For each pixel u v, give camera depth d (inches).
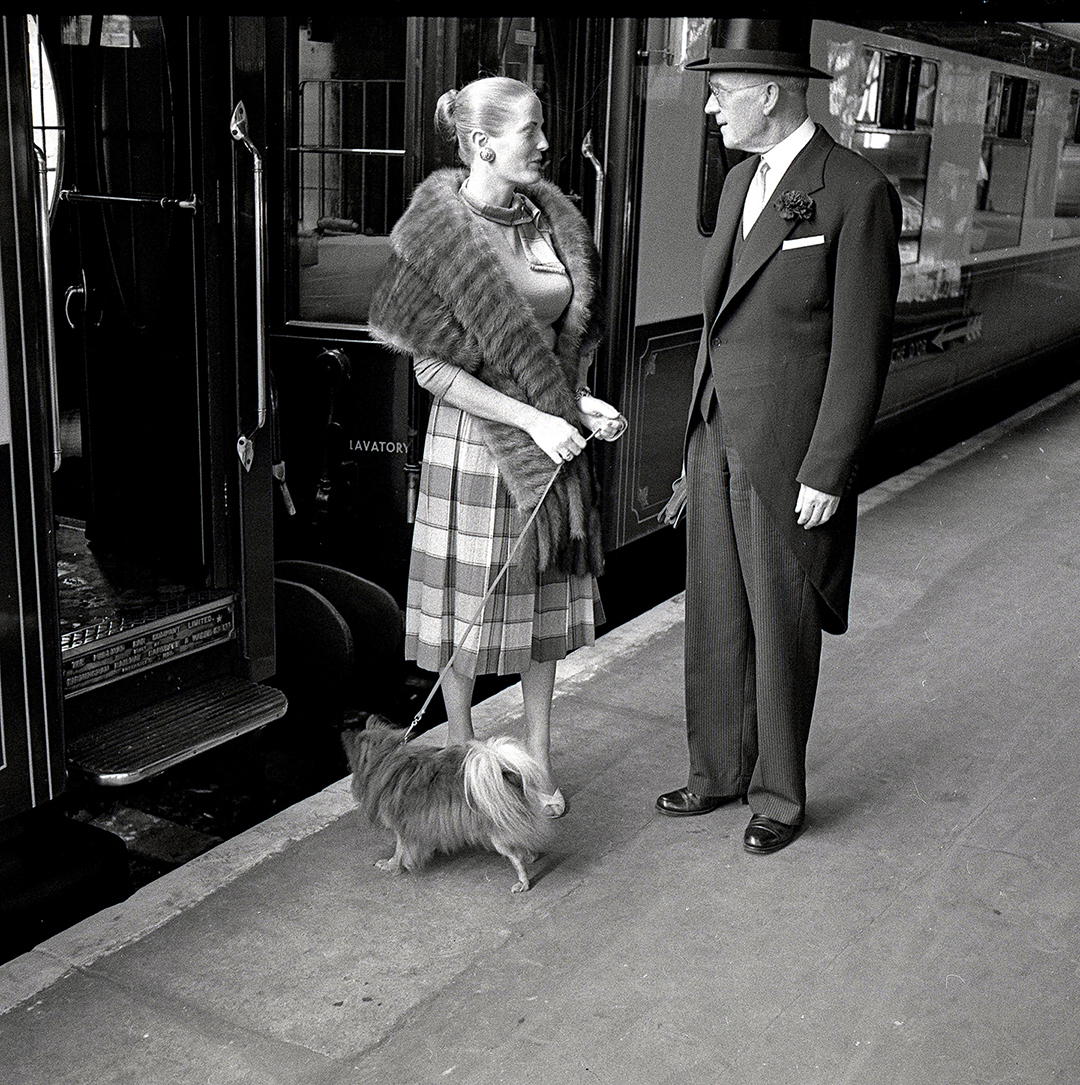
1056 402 365.7
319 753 160.1
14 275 107.7
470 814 111.6
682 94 191.3
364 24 163.2
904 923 112.0
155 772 127.6
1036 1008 100.8
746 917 112.3
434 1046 95.3
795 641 118.7
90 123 147.2
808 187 108.9
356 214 170.1
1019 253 350.6
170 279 144.3
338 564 180.9
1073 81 371.2
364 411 174.1
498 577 116.5
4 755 113.2
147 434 151.1
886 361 110.3
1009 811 132.5
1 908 113.2
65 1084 91.0
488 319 112.1
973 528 235.8
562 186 177.8
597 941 108.6
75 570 153.7
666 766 140.9
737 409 113.8
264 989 101.8
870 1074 92.8
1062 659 174.7
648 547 234.8
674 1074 92.4
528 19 165.9
